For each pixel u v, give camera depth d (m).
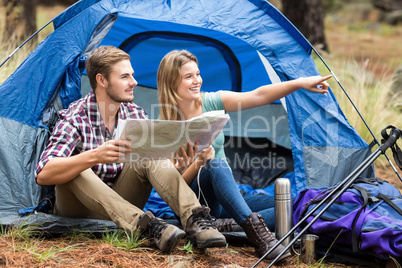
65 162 3.45
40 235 3.79
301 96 4.46
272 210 4.03
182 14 4.40
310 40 9.41
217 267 3.40
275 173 5.60
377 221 3.39
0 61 6.78
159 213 4.42
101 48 3.75
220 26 4.39
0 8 8.35
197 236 3.43
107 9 4.33
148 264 3.35
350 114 6.60
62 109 4.23
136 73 5.74
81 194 3.57
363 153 4.37
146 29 5.24
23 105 4.18
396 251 3.33
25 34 7.95
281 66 4.38
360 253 3.61
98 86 3.75
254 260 3.61
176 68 3.83
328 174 4.36
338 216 3.60
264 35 4.43
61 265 3.25
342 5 18.42
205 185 3.75
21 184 4.07
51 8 14.79
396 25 17.08
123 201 3.57
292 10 9.46
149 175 3.63
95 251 3.50
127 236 3.55
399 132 3.68
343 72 7.97
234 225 3.98
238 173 5.64
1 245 3.51
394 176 6.41
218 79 5.68
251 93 4.07
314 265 3.56
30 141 4.14
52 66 4.22
